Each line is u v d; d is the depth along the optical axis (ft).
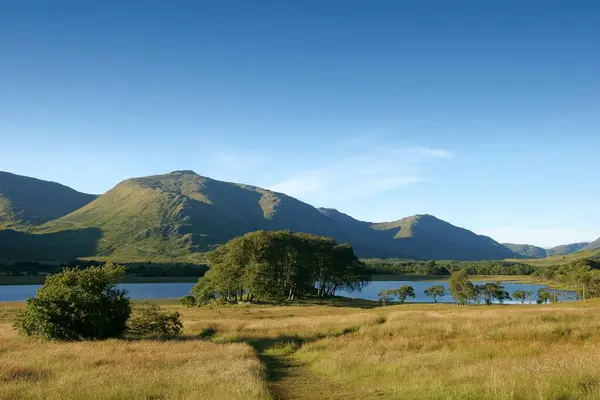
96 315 113.39
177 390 47.91
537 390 39.22
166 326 132.57
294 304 362.94
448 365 63.52
